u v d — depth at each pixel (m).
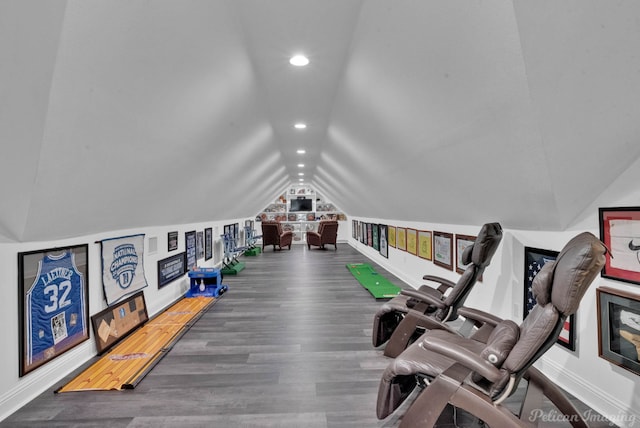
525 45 1.15
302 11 1.80
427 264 4.15
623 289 1.59
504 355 1.33
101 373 2.22
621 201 1.57
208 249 5.64
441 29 1.42
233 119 2.98
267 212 11.80
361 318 3.41
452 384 1.42
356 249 9.62
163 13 1.42
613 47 1.10
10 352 1.82
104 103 1.54
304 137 4.78
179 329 3.08
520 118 1.43
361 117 2.98
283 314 3.56
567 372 1.95
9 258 1.83
